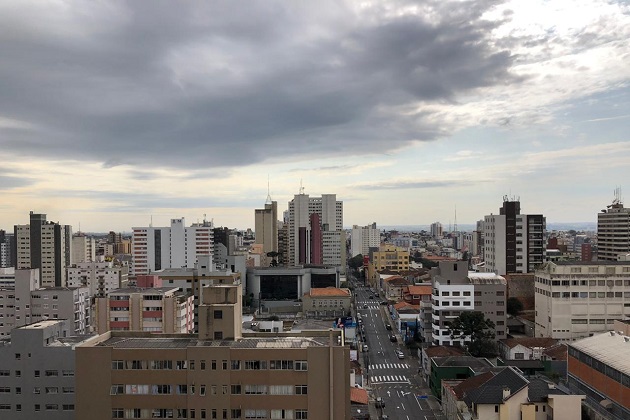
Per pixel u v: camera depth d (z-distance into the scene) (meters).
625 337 111.81
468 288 174.00
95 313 148.88
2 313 155.25
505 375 102.75
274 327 161.38
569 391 105.00
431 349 153.25
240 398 70.69
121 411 71.19
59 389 97.50
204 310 77.06
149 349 71.44
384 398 135.00
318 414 70.50
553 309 171.75
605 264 174.75
